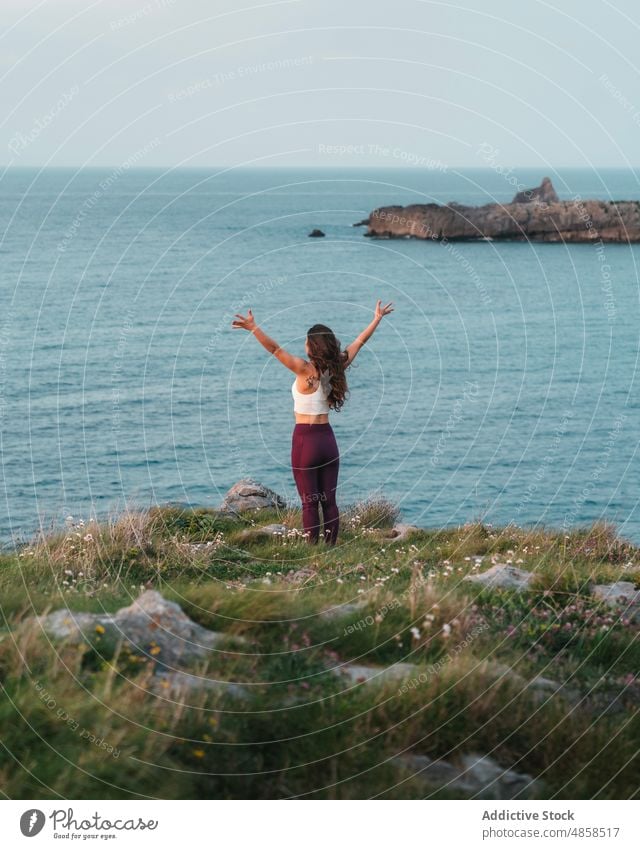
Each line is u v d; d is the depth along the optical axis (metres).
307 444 8.80
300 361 8.66
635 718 4.51
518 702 4.41
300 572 7.60
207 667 4.44
